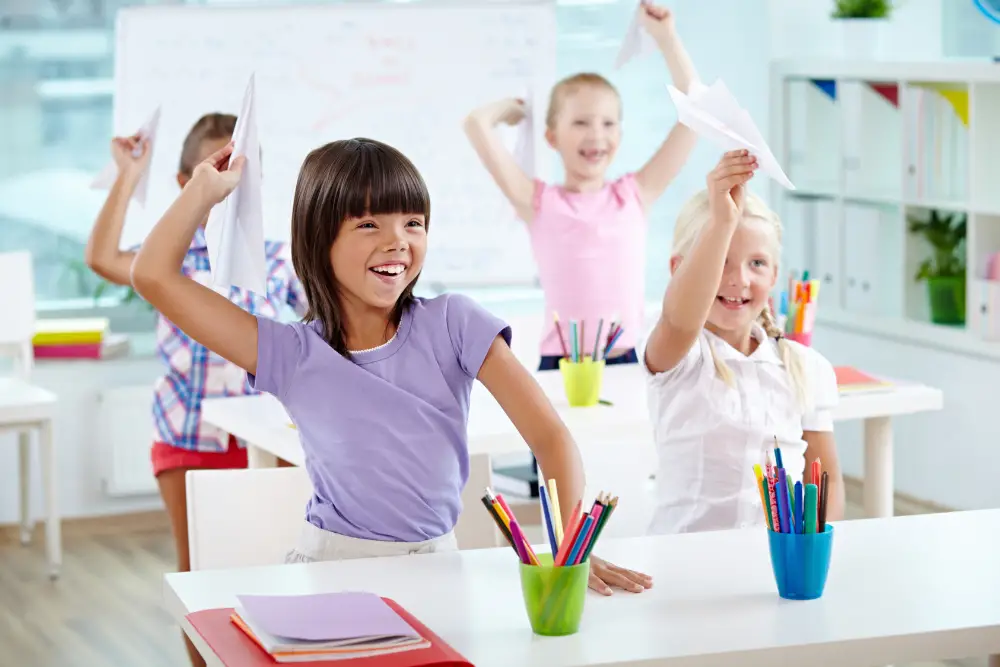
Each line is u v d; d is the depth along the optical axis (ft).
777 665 5.93
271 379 7.47
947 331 17.70
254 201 7.57
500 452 11.36
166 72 18.22
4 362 19.42
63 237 20.30
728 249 8.64
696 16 21.65
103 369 19.34
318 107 18.61
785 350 9.07
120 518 19.35
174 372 13.28
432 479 7.53
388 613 6.24
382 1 19.16
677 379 8.80
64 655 13.99
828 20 21.04
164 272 7.32
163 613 15.34
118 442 19.11
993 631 6.16
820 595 6.58
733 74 21.34
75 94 20.07
